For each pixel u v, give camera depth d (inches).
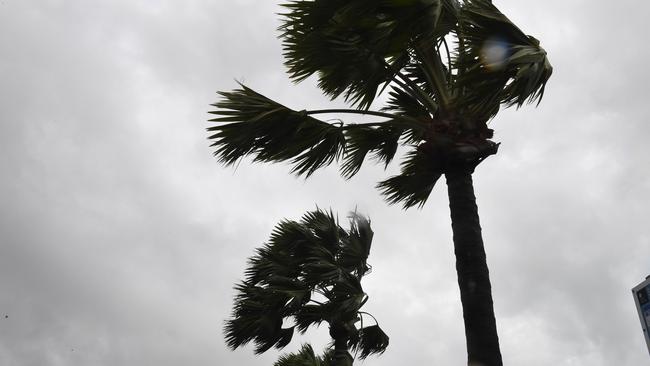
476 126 245.3
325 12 233.5
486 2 238.2
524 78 231.3
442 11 250.5
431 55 261.9
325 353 465.1
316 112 250.5
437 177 325.7
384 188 335.6
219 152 247.8
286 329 452.4
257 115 243.0
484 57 228.1
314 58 246.2
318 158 267.9
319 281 437.1
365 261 473.7
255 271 474.3
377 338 446.6
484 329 219.0
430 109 260.2
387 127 319.9
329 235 480.1
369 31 236.8
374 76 255.3
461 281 230.7
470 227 236.7
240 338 442.0
